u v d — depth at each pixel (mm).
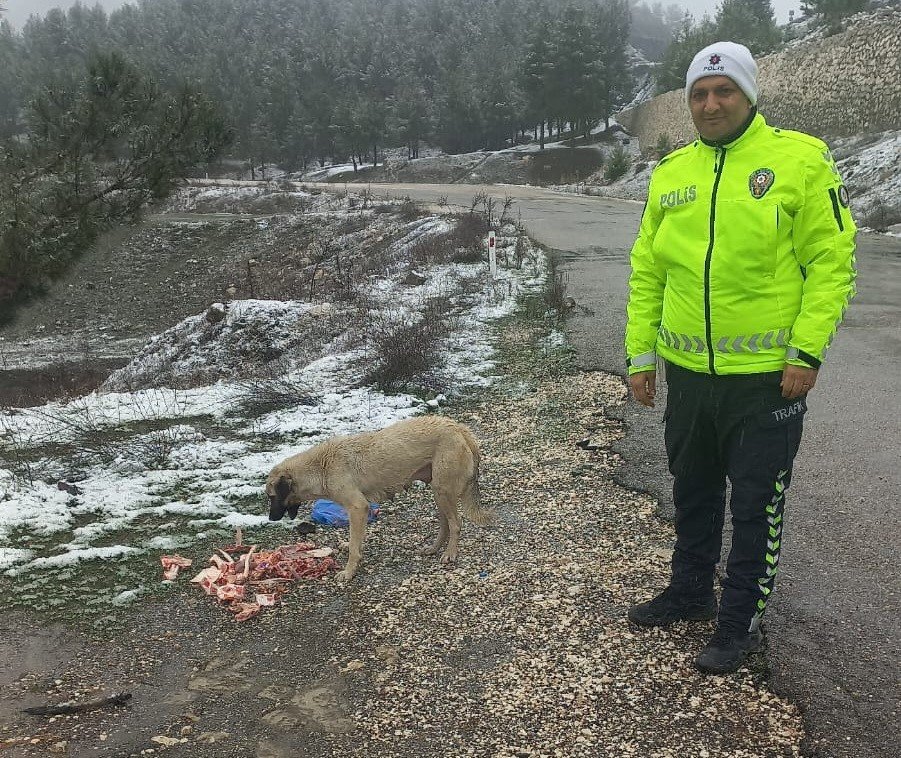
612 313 12180
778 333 3316
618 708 3354
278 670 3803
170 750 3246
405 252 21203
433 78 98188
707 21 71562
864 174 28625
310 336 12297
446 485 4738
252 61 99375
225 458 6898
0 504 5848
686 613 3961
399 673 3707
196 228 33375
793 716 3244
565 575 4559
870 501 5289
